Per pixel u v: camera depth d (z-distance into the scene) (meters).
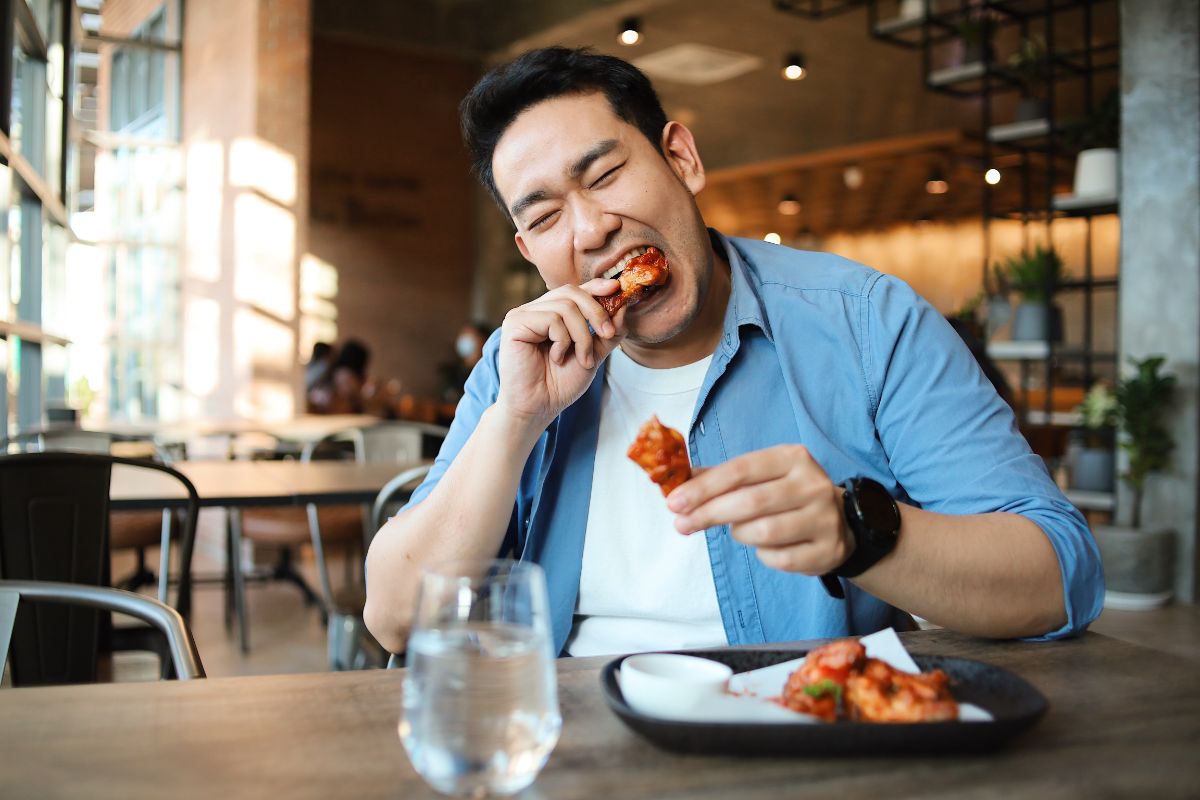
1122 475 4.55
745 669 0.84
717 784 0.63
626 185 1.14
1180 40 4.47
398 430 3.94
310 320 10.30
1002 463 1.07
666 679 0.71
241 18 6.18
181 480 2.40
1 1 3.13
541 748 0.60
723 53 9.14
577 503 1.24
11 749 0.69
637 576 1.20
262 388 6.16
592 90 1.15
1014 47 8.34
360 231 10.54
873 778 0.64
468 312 11.17
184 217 6.90
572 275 1.19
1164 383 4.41
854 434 1.21
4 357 3.29
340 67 10.38
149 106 7.27
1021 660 0.89
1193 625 4.04
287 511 3.72
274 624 4.21
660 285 1.13
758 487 0.78
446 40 9.30
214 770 0.65
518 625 0.60
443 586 0.60
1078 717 0.74
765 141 12.12
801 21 8.34
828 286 1.26
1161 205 4.55
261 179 6.13
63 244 4.64
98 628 2.14
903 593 0.90
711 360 1.25
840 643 0.73
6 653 1.12
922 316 1.21
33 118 4.05
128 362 7.17
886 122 11.18
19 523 2.21
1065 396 7.96
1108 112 5.00
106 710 0.77
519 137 1.15
